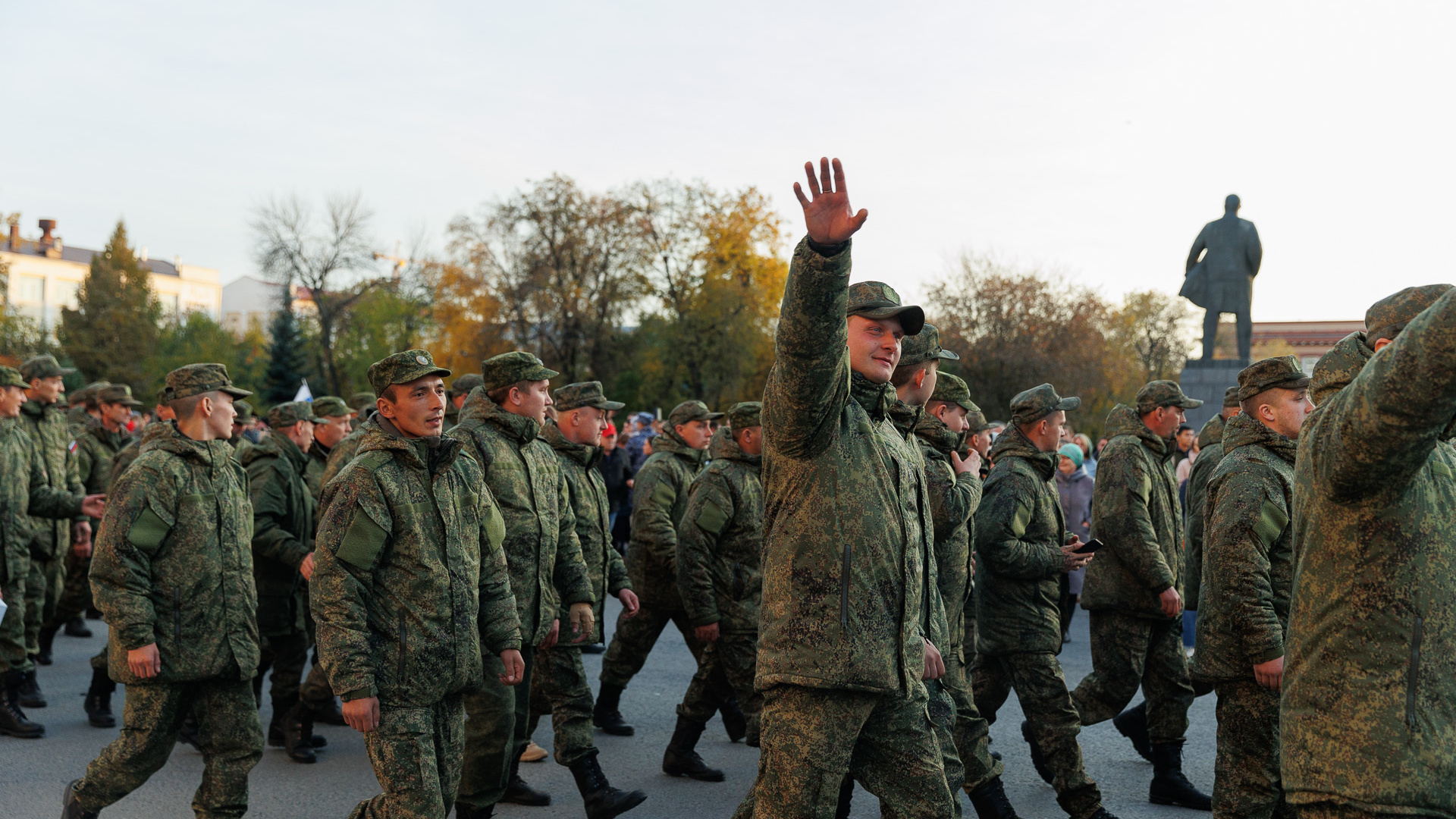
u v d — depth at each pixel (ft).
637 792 17.37
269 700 27.22
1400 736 9.02
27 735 22.66
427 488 12.88
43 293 319.68
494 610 13.69
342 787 19.67
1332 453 9.07
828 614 10.25
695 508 20.36
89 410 35.40
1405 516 9.17
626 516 48.83
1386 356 8.39
